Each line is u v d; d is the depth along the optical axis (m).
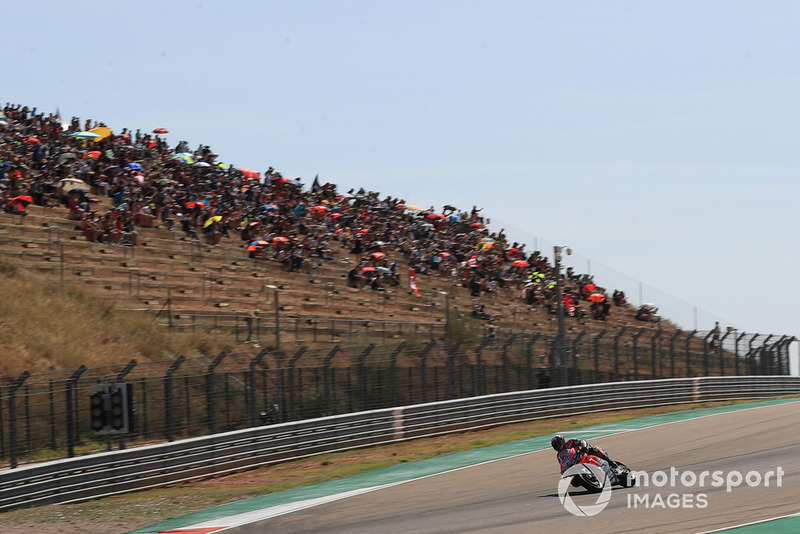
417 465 64.88
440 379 91.25
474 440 81.31
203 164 144.75
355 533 37.78
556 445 43.69
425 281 146.00
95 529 45.12
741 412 84.31
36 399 72.44
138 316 99.88
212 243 129.75
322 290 128.25
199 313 106.31
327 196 163.12
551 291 151.88
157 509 51.19
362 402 83.38
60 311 91.62
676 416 88.62
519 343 100.56
